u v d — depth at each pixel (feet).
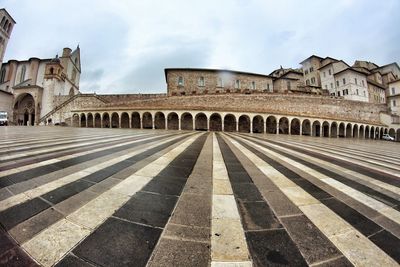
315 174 17.42
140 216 8.76
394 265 6.26
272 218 9.04
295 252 6.73
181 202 10.42
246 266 6.04
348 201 11.40
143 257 6.29
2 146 26.37
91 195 10.82
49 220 8.14
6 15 195.11
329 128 130.52
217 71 169.17
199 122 132.98
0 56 192.75
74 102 154.71
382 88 216.54
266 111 120.26
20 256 6.19
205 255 6.46
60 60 199.31
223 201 10.74
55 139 37.65
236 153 27.68
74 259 6.15
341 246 7.13
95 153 23.21
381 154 37.27
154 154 23.98
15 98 172.65
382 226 8.62
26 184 12.16
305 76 226.79
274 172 17.46
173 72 165.17
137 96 157.79
